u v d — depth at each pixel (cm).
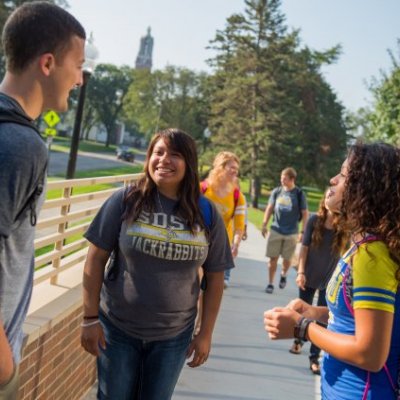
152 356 255
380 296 164
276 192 827
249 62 4838
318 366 507
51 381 312
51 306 314
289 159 4978
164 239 244
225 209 570
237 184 596
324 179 5400
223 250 271
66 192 360
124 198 251
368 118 1886
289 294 829
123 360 254
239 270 978
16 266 151
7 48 159
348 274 177
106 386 259
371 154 186
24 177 137
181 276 249
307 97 5522
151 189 252
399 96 1688
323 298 534
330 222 519
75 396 371
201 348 266
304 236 536
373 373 172
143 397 260
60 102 167
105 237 251
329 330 187
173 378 261
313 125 5450
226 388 449
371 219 177
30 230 150
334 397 180
